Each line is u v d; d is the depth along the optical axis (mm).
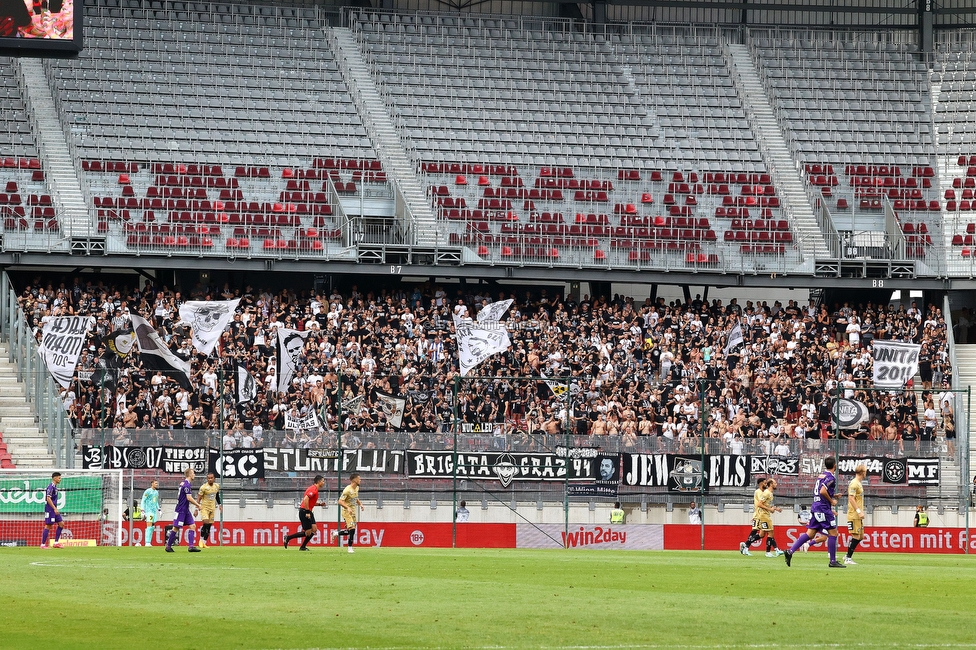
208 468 57500
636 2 101062
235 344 73625
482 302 81562
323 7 98875
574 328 78438
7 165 81438
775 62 100750
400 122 91625
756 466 60656
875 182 92125
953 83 99562
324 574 35156
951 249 87062
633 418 71000
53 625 23609
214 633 22641
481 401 71125
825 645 21922
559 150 91562
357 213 85125
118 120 86875
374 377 72625
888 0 103188
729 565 42312
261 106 90438
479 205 87000
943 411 68000
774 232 87125
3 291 73312
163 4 95625
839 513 60188
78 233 78125
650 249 84875
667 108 95938
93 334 72688
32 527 53750
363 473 58688
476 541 58938
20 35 63844
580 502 59688
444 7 102000
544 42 99500
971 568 42969
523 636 22484
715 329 80125
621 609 26625
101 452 56938
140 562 40062
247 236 80562
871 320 82750
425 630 23125
